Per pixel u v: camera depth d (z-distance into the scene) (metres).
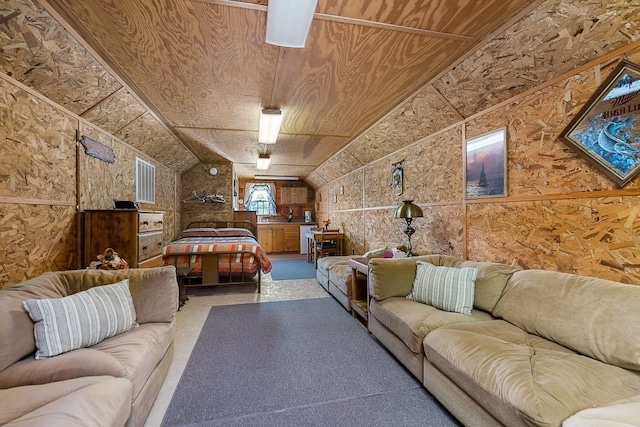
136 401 1.37
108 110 2.66
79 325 1.52
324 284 4.27
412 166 3.54
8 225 1.81
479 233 2.49
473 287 2.09
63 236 2.29
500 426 1.22
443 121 2.86
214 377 1.95
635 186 1.44
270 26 1.58
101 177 2.87
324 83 2.46
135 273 2.02
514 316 1.81
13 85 1.82
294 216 9.07
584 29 1.49
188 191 5.99
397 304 2.24
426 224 3.27
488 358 1.40
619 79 1.46
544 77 1.85
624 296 1.37
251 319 3.05
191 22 1.66
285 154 5.45
